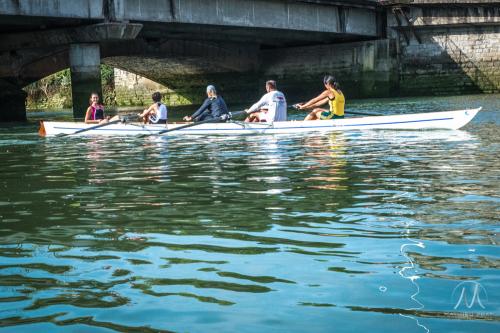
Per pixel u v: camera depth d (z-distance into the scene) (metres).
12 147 15.41
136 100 53.94
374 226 5.86
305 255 4.97
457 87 43.38
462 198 7.02
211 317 3.71
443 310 3.67
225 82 48.53
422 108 27.91
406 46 43.78
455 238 5.29
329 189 7.97
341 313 3.70
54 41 30.16
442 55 43.34
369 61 44.00
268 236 5.64
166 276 4.53
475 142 12.98
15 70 32.34
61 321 3.71
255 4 35.47
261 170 9.91
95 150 13.98
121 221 6.43
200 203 7.29
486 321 3.49
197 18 32.47
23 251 5.35
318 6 39.28
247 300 3.98
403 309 3.71
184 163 11.11
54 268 4.81
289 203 7.12
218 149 13.24
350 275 4.41
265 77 48.22
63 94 54.97
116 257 5.08
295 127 16.36
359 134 15.48
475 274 4.30
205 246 5.35
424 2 42.09
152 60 43.12
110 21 28.84
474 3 41.66
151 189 8.41
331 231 5.74
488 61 42.75
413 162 10.28
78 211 7.02
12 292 4.27
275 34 39.59
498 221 5.83
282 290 4.15
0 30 31.20
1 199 7.98
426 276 4.30
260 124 16.53
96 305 3.96
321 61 45.91
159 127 17.25
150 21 30.50
